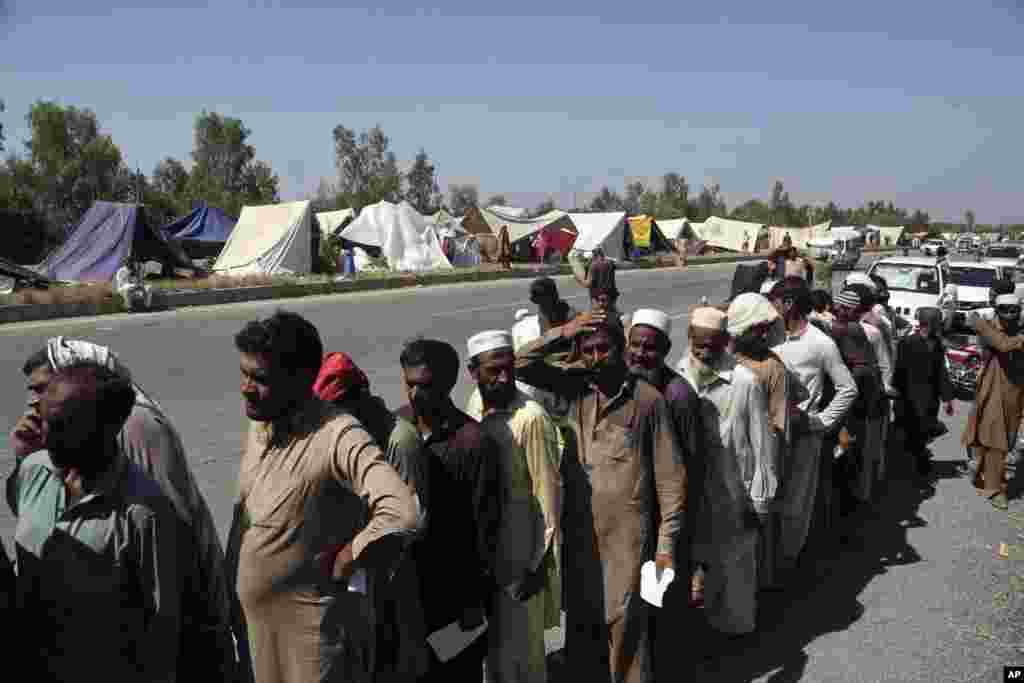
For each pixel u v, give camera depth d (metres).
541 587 3.25
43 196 46.69
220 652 2.62
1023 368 6.34
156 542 2.14
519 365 3.54
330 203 79.25
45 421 2.04
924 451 7.23
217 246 31.08
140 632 2.17
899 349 7.24
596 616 3.48
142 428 2.48
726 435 3.90
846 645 4.16
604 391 3.37
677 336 15.38
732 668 3.92
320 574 2.29
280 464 2.28
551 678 3.77
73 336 14.28
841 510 6.01
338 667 2.34
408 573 2.87
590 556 3.43
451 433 2.98
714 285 29.06
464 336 14.98
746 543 4.01
